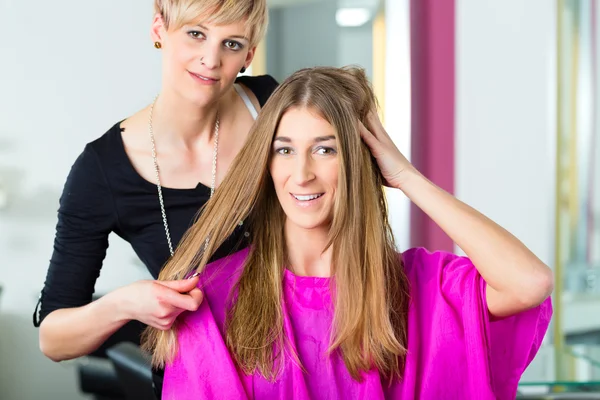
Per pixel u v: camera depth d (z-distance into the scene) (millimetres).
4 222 3912
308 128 1387
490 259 1372
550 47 3785
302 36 3908
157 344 1478
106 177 1662
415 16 4031
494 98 3959
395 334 1479
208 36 1466
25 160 3908
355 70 1508
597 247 3762
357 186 1441
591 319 3805
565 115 3787
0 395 3969
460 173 4035
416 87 4066
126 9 3928
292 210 1429
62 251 1676
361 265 1468
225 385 1424
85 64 3912
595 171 3729
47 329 1563
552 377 1932
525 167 3898
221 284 1511
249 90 1826
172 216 1691
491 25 3939
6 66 3846
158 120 1683
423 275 1526
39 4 3846
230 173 1490
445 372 1447
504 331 1458
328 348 1452
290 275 1499
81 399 4078
